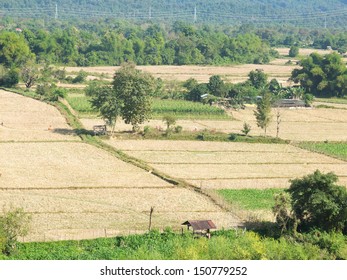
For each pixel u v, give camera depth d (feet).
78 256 394.32
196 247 393.50
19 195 538.88
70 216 492.95
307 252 404.16
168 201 538.88
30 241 433.48
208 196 556.92
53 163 649.61
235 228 469.57
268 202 547.49
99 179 596.70
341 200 471.62
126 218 493.77
